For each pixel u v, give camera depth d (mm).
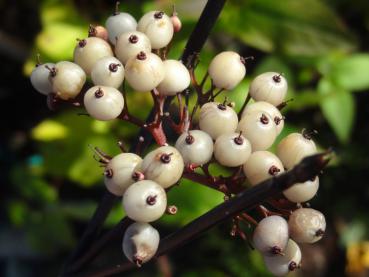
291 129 346
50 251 409
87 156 373
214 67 179
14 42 405
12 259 426
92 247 183
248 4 347
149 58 163
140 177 147
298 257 159
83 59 171
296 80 370
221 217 140
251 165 156
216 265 402
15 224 403
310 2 342
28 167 404
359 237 426
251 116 163
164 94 169
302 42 349
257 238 151
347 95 355
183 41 331
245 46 381
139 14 352
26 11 399
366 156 406
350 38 347
